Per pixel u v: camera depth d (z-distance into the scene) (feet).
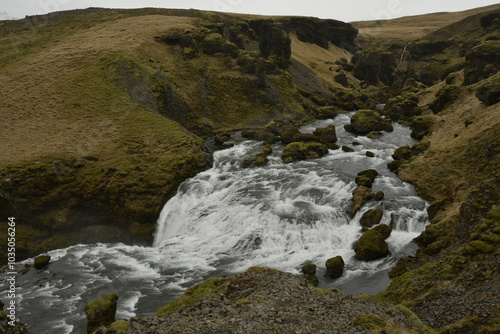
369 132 185.98
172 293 76.64
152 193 117.50
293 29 451.12
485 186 74.74
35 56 235.40
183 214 114.62
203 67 235.81
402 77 393.29
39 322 68.13
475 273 53.16
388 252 81.66
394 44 488.85
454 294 51.01
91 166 127.34
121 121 162.40
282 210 101.45
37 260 92.17
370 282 72.18
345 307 44.24
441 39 418.51
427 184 108.78
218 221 105.40
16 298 77.15
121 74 197.98
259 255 89.92
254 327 37.65
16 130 152.15
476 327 40.24
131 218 114.01
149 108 180.34
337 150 160.97
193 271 85.92
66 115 165.37
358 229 93.61
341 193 110.73
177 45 252.42
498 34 342.23
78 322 67.92
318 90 291.99
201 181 126.21
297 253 88.43
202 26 280.92
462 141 120.26
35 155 128.67
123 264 92.43
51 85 189.98
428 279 57.93
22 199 113.70
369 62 372.58
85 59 217.77
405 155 138.41
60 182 119.55
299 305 44.78
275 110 220.23
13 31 314.96
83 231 114.01
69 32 305.53
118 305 72.23
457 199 90.27
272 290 49.93
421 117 174.91
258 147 170.50
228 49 251.80
